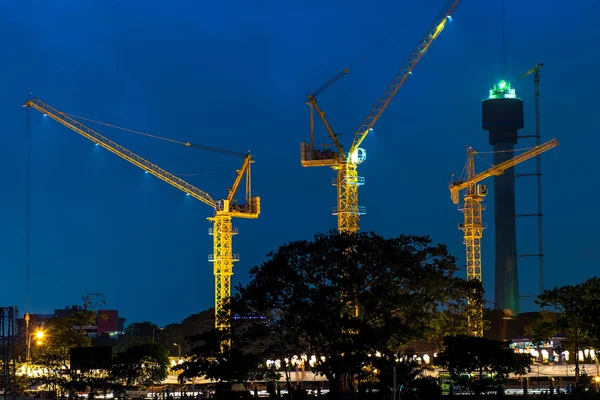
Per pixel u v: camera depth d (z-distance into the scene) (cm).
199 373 14288
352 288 13788
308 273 13975
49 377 14962
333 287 13462
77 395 14950
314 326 13150
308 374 18712
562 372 17975
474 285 14862
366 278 13900
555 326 13950
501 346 12606
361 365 12669
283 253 14150
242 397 13625
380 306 13850
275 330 13975
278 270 13825
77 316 19812
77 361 14238
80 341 18662
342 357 12675
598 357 14612
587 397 12256
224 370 13250
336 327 13338
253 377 13888
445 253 14488
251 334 13725
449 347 12531
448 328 18212
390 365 11962
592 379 13550
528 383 16000
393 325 13138
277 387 15612
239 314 14200
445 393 13488
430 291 14425
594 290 13600
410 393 12100
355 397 12344
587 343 14400
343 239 14062
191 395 15012
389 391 12031
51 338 17925
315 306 13325
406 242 14362
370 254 13838
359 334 12825
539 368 18088
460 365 12331
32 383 15325
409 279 14075
